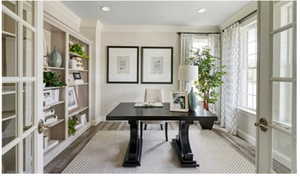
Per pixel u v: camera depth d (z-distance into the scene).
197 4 3.42
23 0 0.97
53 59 2.90
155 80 4.83
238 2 3.32
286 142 0.93
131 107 3.01
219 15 3.97
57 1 3.31
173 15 4.01
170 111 2.63
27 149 1.03
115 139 3.48
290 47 0.91
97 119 4.65
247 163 2.52
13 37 0.91
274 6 0.99
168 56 4.80
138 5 3.48
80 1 3.33
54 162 2.53
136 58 4.80
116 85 4.85
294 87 0.83
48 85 2.67
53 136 3.11
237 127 3.83
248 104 3.71
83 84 4.15
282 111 0.96
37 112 1.08
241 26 3.70
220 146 3.16
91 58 4.43
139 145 2.88
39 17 1.10
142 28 4.76
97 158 2.66
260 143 1.12
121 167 2.39
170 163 2.51
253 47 3.55
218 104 4.70
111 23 4.61
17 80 0.90
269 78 1.03
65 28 3.06
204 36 4.69
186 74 2.78
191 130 4.11
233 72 3.83
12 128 0.90
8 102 0.87
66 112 3.13
